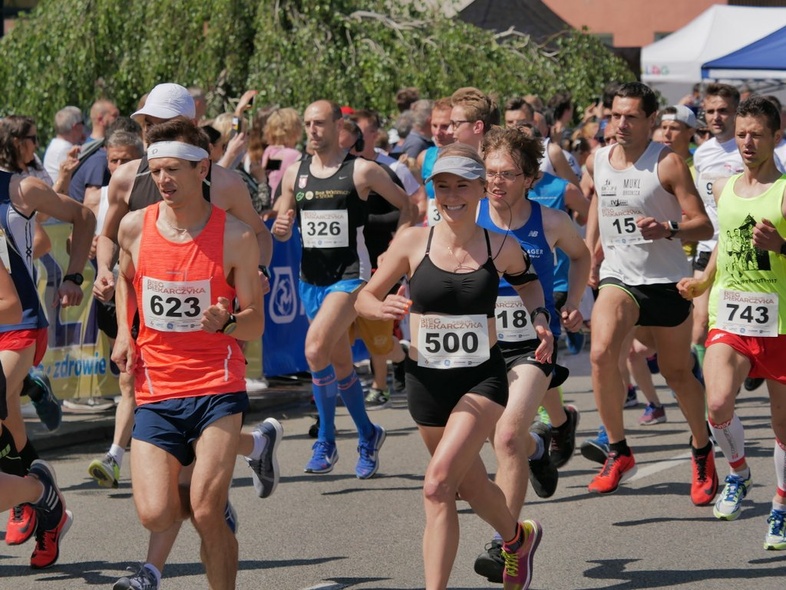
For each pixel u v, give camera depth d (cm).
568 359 2755
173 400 1008
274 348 2331
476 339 1020
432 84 3641
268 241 1311
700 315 1961
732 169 1995
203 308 1007
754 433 1917
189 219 1011
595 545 1298
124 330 1070
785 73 3516
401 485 1587
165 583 1177
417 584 1170
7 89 3728
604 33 6366
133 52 3619
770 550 1273
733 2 6197
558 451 1494
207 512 970
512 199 1239
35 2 4534
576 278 1302
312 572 1208
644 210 1470
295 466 1706
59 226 1952
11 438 1229
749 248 1284
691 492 1490
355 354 2530
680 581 1170
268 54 3500
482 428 1005
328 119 1609
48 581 1192
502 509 1059
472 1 4353
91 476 1564
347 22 3634
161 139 998
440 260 1026
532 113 1947
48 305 1947
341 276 1611
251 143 2341
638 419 2048
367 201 1625
